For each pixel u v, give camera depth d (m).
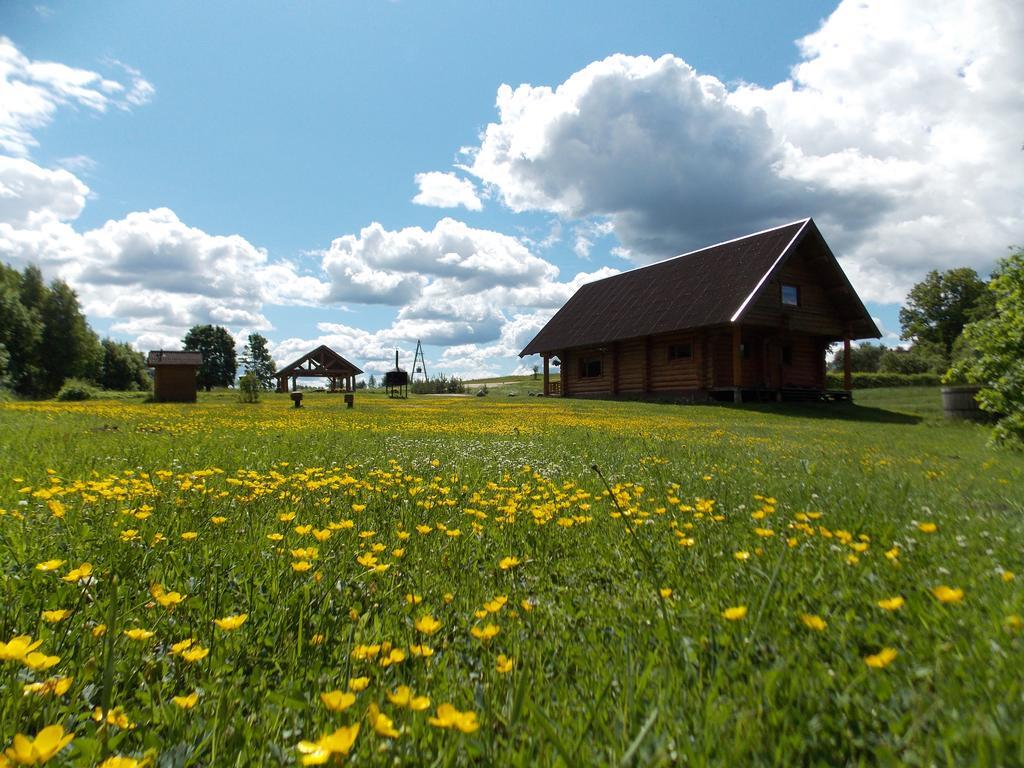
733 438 10.82
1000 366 9.29
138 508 3.40
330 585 2.17
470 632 1.72
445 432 11.16
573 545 2.95
